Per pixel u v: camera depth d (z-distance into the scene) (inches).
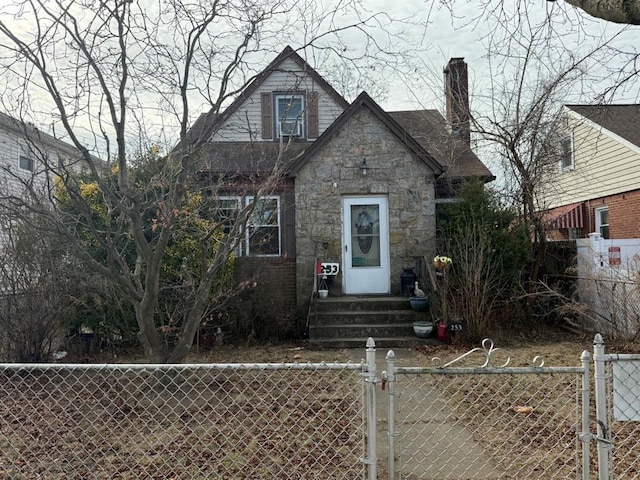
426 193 449.7
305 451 169.2
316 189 450.6
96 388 241.4
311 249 448.5
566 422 194.4
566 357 317.7
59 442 180.9
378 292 453.4
